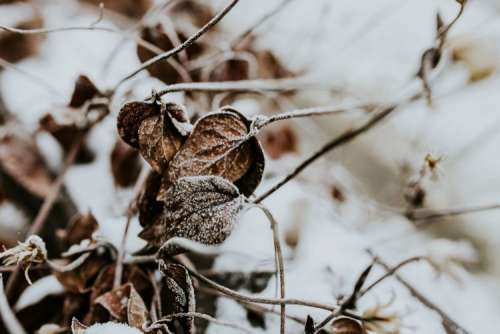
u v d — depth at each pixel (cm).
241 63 64
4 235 61
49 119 61
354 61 78
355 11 82
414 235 70
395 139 80
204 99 62
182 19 73
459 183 81
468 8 78
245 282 58
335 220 65
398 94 61
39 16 68
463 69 68
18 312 56
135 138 51
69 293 55
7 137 63
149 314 53
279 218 62
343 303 49
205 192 49
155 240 51
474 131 81
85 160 64
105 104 59
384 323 50
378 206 65
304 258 61
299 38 76
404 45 81
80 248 54
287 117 51
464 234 80
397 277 59
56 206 62
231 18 80
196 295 57
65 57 68
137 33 62
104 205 61
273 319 56
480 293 66
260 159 50
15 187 63
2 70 66
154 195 52
